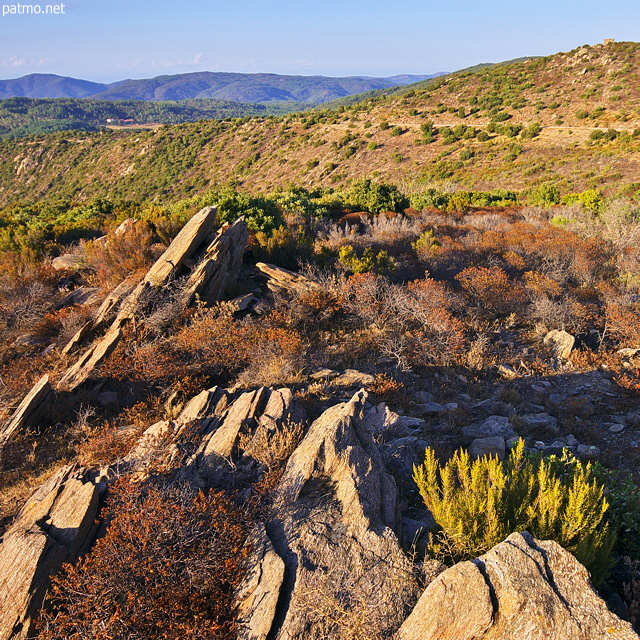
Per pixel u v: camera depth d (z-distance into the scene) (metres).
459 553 3.53
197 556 3.38
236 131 110.56
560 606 2.72
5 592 3.27
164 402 6.86
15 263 13.97
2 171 131.25
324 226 17.98
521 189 45.34
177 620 3.09
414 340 8.71
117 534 3.48
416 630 2.84
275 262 12.63
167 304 8.70
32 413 6.40
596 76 78.31
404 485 4.82
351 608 3.07
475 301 11.34
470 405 7.06
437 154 68.31
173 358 7.38
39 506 4.15
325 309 9.80
